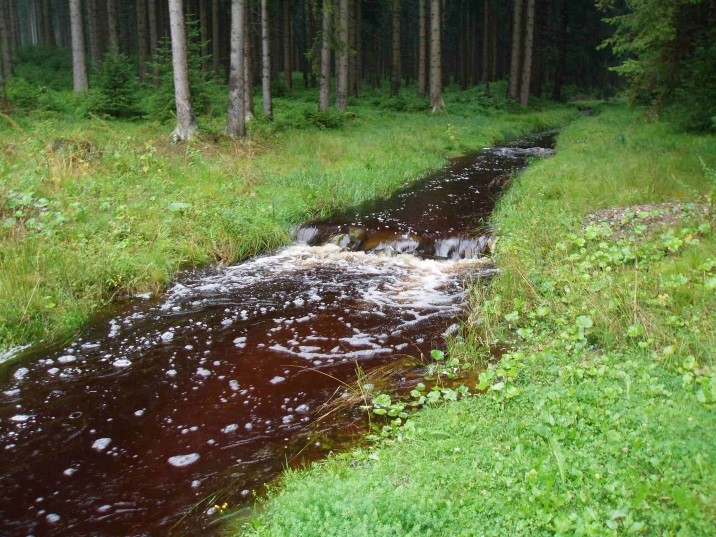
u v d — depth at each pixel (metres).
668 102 18.73
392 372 5.83
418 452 4.13
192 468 4.53
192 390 5.68
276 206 11.48
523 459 3.68
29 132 13.53
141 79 28.98
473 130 23.22
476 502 3.34
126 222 9.57
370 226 11.02
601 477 3.32
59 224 8.88
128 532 3.88
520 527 3.08
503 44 48.66
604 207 9.54
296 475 4.18
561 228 8.68
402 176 15.12
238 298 8.05
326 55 22.42
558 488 3.34
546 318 6.39
